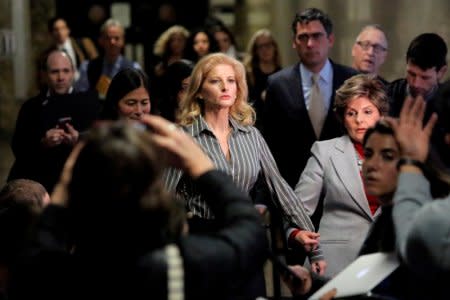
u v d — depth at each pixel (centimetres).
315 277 699
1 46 2453
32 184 805
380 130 614
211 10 2477
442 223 537
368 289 568
